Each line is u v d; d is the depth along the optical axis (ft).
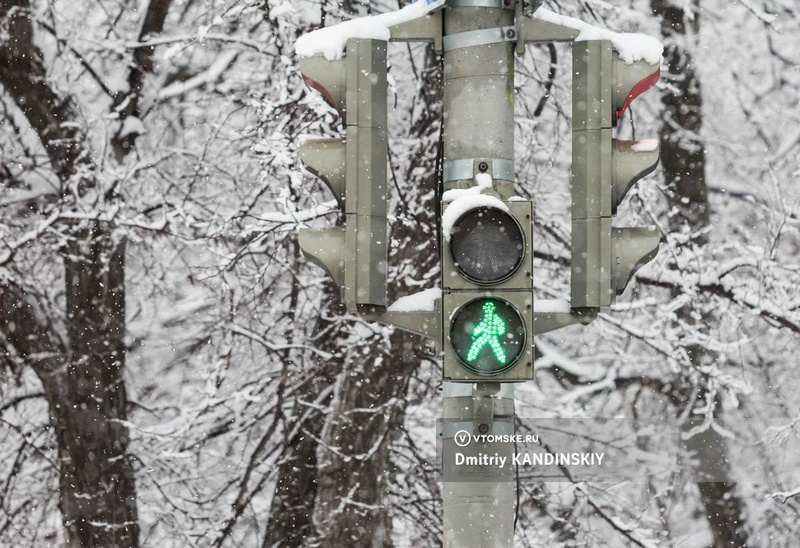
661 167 86.33
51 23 86.84
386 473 80.33
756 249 83.61
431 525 84.12
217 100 92.12
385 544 79.97
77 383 82.84
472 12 33.81
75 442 82.74
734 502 87.40
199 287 99.14
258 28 89.20
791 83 102.63
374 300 32.55
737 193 98.73
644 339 80.79
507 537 32.35
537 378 95.91
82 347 83.35
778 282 83.30
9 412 94.73
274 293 89.97
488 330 31.01
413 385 85.56
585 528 89.61
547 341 90.12
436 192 35.76
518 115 87.97
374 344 80.02
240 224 82.94
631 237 32.91
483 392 31.09
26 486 94.63
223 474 91.86
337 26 33.78
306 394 83.76
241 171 87.51
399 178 82.53
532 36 33.68
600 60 33.35
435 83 82.94
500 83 33.71
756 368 94.73
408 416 87.04
